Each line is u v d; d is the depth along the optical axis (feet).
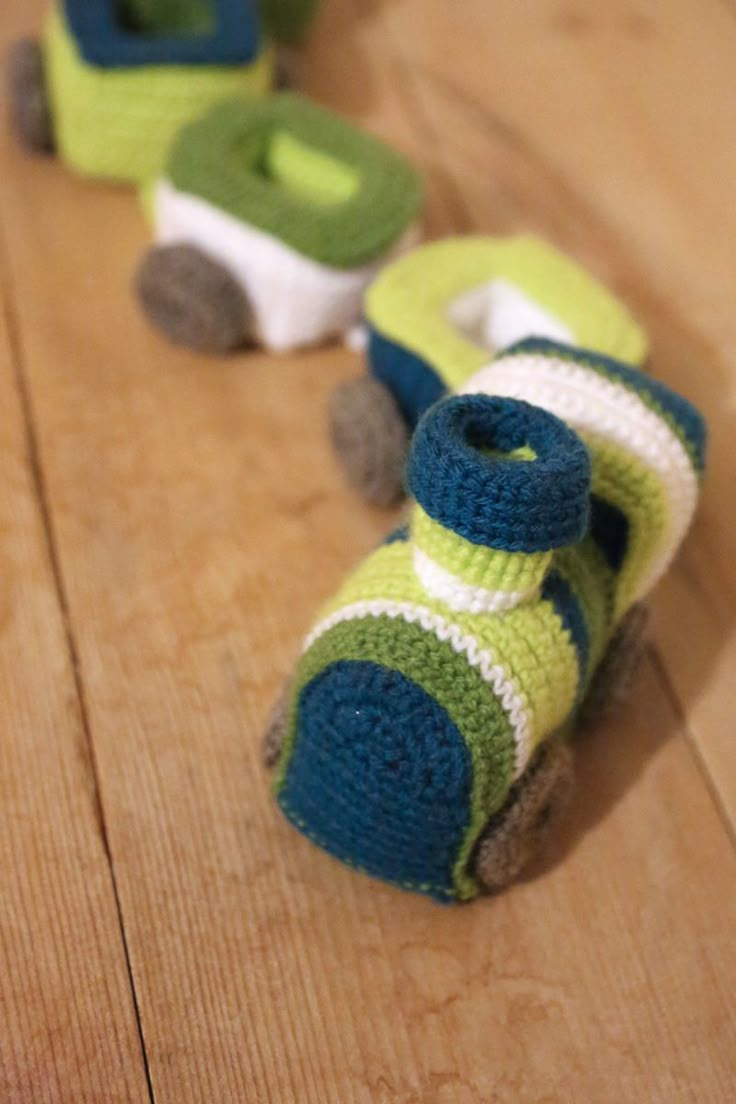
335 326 2.28
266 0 2.59
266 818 1.93
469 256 2.19
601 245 2.47
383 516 2.15
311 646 1.83
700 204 2.55
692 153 2.63
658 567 1.93
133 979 1.84
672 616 2.10
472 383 1.93
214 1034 1.82
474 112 2.64
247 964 1.86
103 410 2.20
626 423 1.89
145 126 2.37
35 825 1.91
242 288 2.23
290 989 1.85
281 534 2.12
